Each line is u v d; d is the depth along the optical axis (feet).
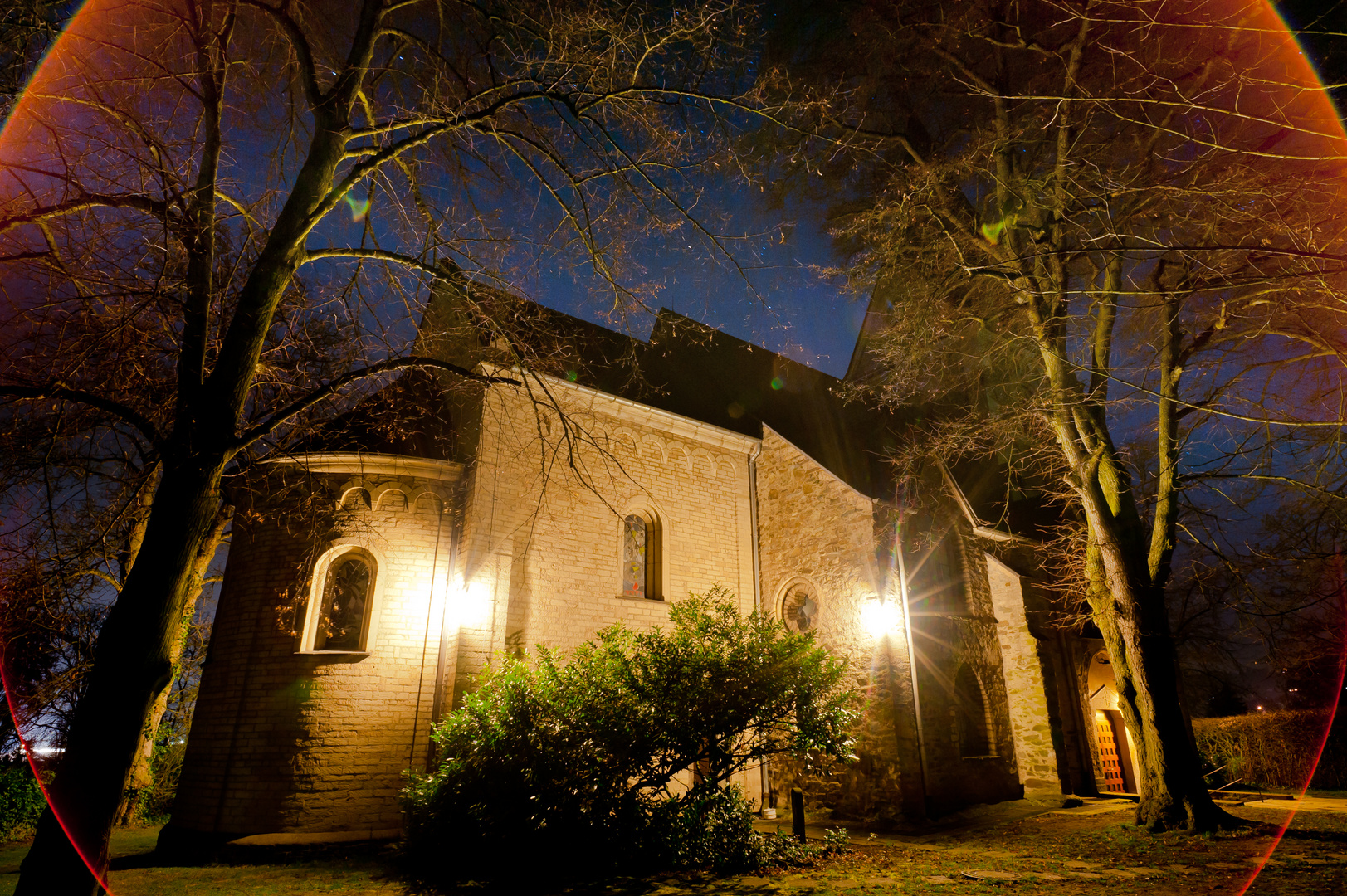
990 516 62.85
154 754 54.70
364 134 24.16
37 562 27.07
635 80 24.44
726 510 57.52
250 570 43.19
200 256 21.72
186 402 19.94
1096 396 39.04
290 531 42.70
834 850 34.45
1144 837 34.63
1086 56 31.37
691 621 36.76
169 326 23.44
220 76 23.59
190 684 64.95
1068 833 38.27
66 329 22.33
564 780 31.60
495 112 24.50
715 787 33.30
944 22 37.06
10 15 19.01
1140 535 38.99
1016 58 37.91
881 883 28.04
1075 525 54.39
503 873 30.53
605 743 32.09
